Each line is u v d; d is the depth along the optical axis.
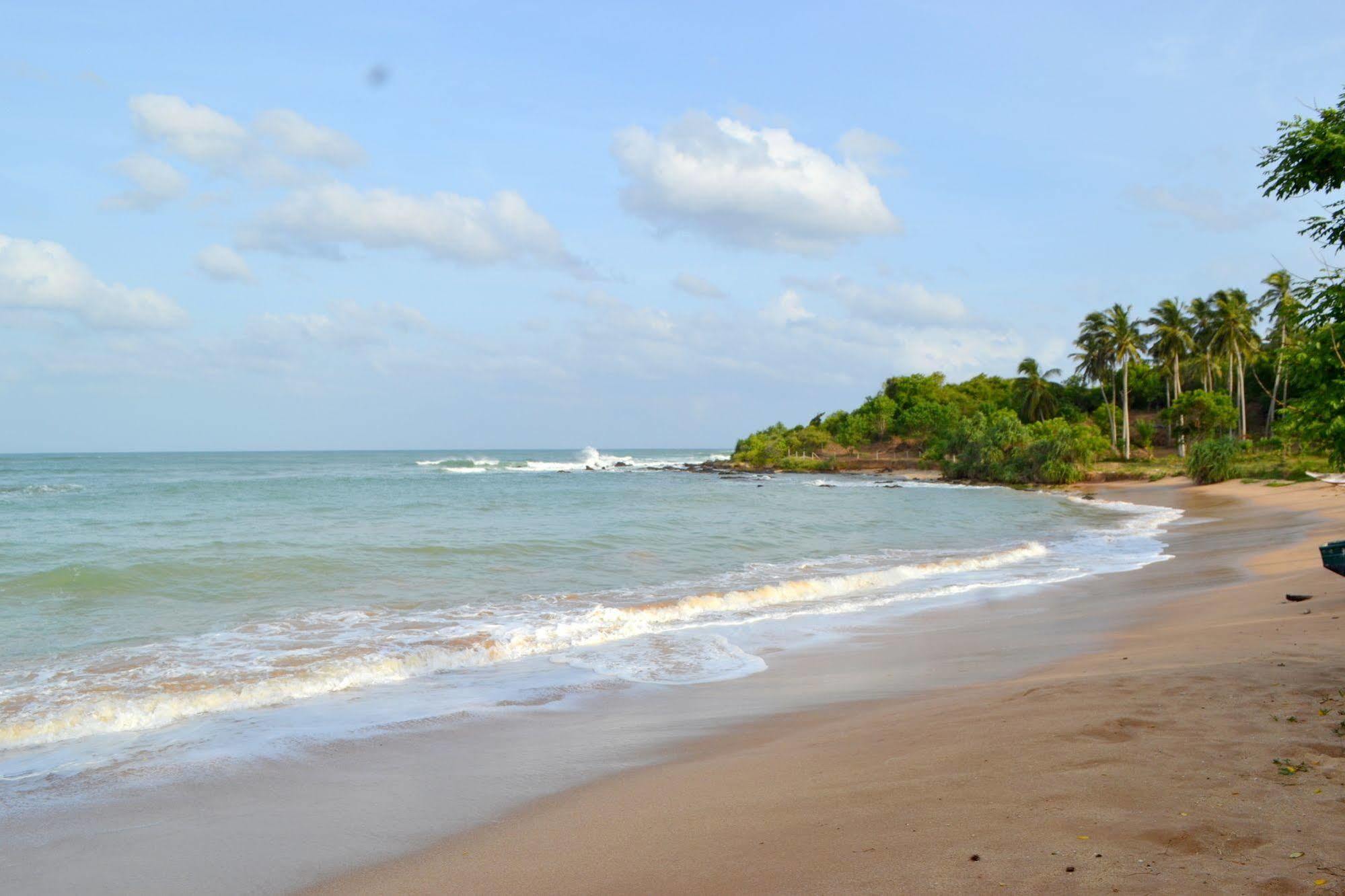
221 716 8.87
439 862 5.19
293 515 35.34
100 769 7.25
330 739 8.06
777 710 8.82
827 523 35.09
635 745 7.70
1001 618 14.28
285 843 5.63
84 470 102.38
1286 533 25.66
